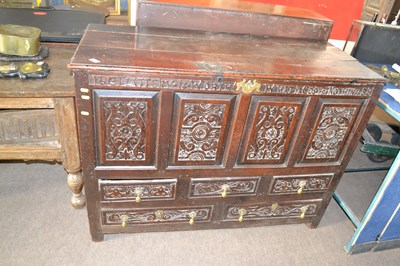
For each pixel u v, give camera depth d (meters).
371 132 1.96
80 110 1.10
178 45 1.29
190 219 1.50
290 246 1.63
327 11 2.94
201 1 1.58
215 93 1.14
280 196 1.52
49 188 1.80
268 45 1.44
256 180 1.42
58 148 1.39
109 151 1.22
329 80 1.18
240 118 1.22
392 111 1.36
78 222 1.61
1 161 1.93
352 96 1.26
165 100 1.12
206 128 1.22
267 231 1.70
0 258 1.39
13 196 1.71
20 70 1.22
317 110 1.27
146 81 1.07
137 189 1.34
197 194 1.41
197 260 1.50
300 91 1.20
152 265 1.45
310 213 1.64
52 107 1.26
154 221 1.47
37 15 1.77
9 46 1.32
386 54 1.94
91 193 1.32
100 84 1.06
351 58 1.42
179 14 1.44
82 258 1.44
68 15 1.81
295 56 1.35
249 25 1.52
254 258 1.54
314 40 1.61
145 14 1.42
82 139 1.16
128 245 1.53
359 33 1.87
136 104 1.12
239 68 1.14
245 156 1.33
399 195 1.43
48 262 1.40
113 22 2.34
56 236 1.52
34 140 1.37
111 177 1.29
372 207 1.46
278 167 1.40
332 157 1.44
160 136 1.21
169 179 1.34
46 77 1.25
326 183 1.53
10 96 1.15
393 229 1.59
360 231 1.54
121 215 1.41
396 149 1.79
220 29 1.51
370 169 1.95
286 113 1.25
